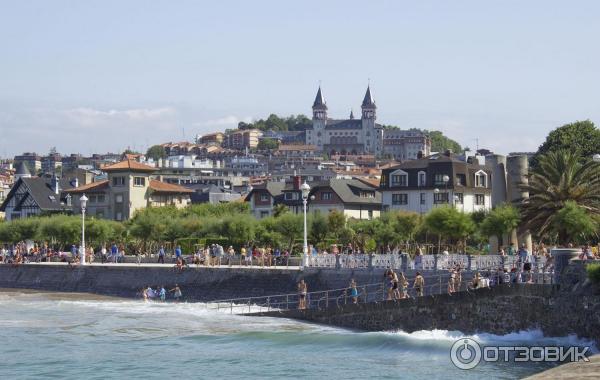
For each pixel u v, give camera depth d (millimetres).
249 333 75062
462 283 79688
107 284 116562
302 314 82875
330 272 94438
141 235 151625
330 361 62250
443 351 64938
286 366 60438
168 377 56875
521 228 92250
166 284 110000
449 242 130625
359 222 145125
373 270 90562
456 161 176375
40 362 62312
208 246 133125
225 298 103438
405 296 78688
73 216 167250
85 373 58281
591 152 151500
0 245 167000
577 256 64812
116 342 71438
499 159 108062
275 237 140625
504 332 67375
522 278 70875
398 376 56625
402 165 181875
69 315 90438
